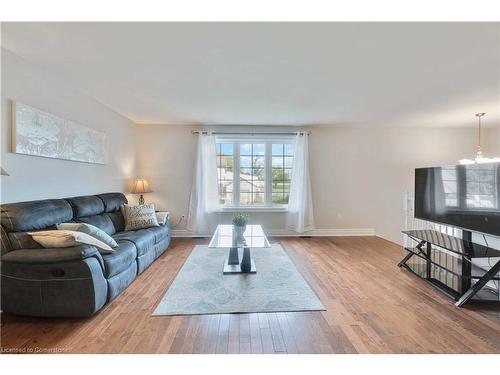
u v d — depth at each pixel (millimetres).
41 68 2576
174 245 4504
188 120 4746
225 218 5152
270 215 5227
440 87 3051
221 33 1941
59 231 2213
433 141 5359
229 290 2729
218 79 2822
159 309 2346
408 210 4270
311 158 5246
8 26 1864
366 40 2033
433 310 2348
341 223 5316
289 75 2709
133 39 2029
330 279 3031
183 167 5102
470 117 4508
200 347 1840
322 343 1882
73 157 3109
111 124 4066
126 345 1853
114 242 2693
